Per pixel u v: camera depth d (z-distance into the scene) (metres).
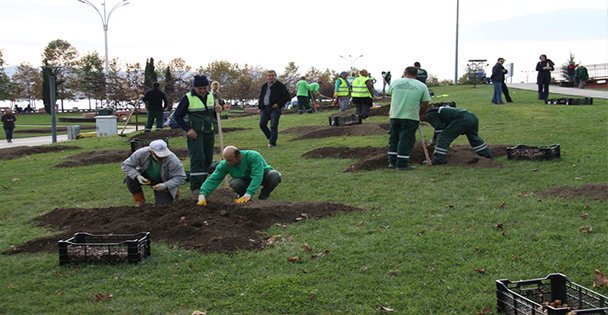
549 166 11.06
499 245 6.63
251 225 7.56
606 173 10.16
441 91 35.72
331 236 7.27
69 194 11.10
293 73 76.12
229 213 7.89
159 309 5.35
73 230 7.97
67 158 16.88
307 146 15.80
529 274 5.79
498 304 5.02
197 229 7.39
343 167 12.35
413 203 8.88
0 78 76.75
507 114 20.02
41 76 81.38
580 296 4.93
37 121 58.84
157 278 6.05
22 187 12.44
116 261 6.47
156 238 7.28
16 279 6.18
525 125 17.00
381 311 5.16
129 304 5.47
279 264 6.35
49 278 6.15
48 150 19.50
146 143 16.12
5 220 9.16
